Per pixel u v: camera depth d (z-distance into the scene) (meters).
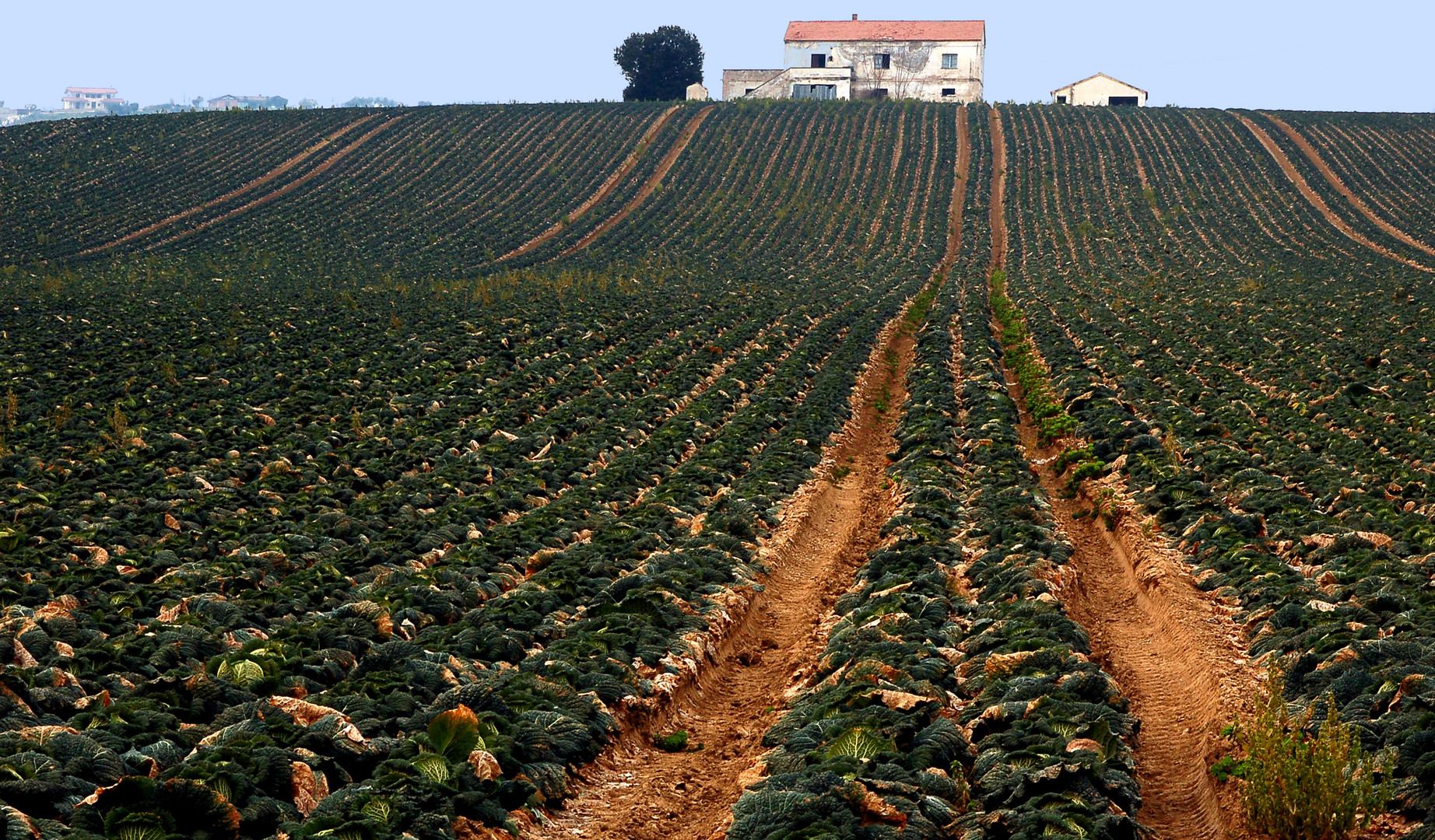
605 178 99.38
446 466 25.42
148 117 110.25
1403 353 37.50
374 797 9.88
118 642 13.26
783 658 16.58
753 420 30.73
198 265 70.38
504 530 19.84
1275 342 41.97
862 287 65.94
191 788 9.21
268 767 9.98
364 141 105.94
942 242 84.62
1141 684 15.08
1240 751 12.12
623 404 33.56
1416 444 25.05
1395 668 12.19
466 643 14.22
